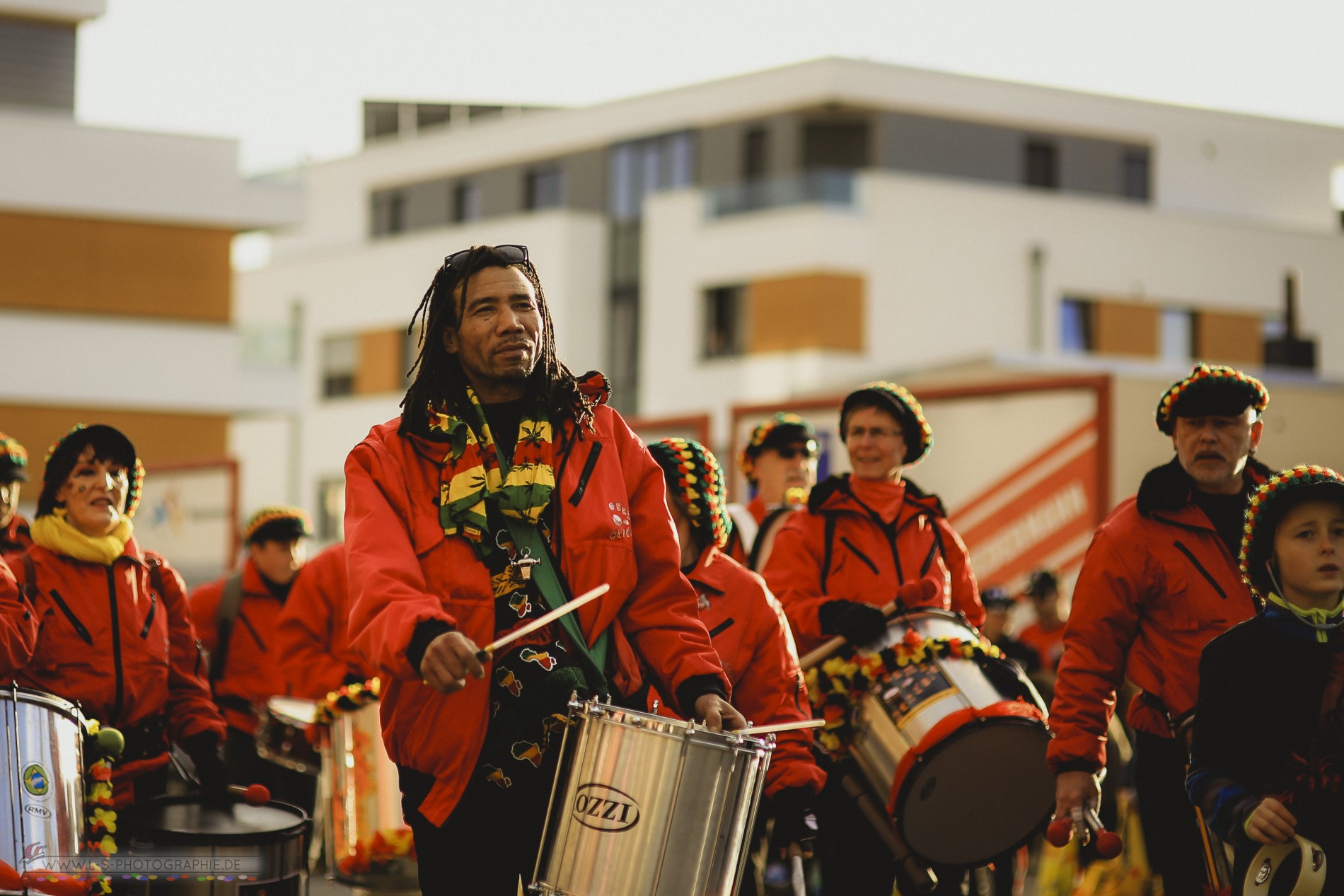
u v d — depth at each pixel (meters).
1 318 36.50
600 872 4.05
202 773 6.65
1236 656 4.82
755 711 6.35
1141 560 5.85
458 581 4.30
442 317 4.48
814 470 9.00
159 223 37.44
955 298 39.91
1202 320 43.62
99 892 5.42
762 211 39.19
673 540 4.55
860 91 43.25
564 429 4.50
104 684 6.45
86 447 6.53
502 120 47.78
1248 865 4.66
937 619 6.94
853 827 6.95
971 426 13.48
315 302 46.81
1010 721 6.48
